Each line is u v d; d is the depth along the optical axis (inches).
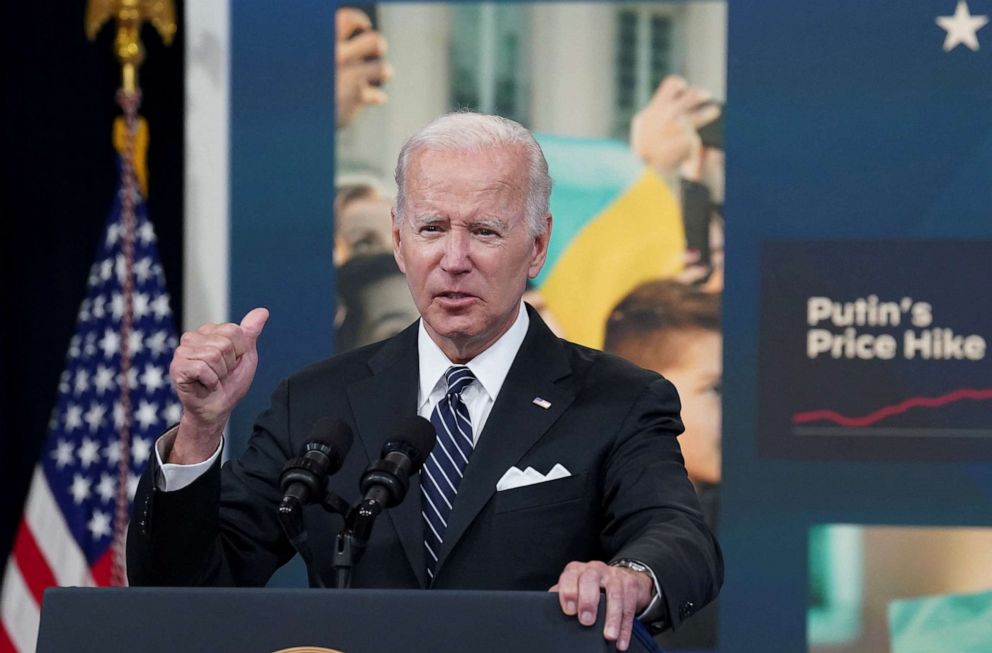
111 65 651.5
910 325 577.6
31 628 609.0
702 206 585.6
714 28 588.7
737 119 586.2
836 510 575.5
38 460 650.2
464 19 597.6
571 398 317.4
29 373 653.3
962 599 569.3
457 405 318.3
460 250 296.2
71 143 651.5
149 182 644.7
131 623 228.7
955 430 573.3
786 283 581.6
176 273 647.1
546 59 593.3
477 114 308.3
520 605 224.8
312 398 329.7
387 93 599.2
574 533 306.0
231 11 605.6
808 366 579.5
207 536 291.7
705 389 581.3
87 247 652.1
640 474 303.1
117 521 598.2
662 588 258.1
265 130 601.6
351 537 260.2
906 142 581.6
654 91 589.9
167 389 616.7
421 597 226.5
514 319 325.1
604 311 585.0
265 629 226.4
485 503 303.1
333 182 598.5
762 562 575.8
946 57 581.9
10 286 649.0
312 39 602.9
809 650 572.4
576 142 590.2
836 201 582.2
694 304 583.2
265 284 597.6
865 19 584.7
